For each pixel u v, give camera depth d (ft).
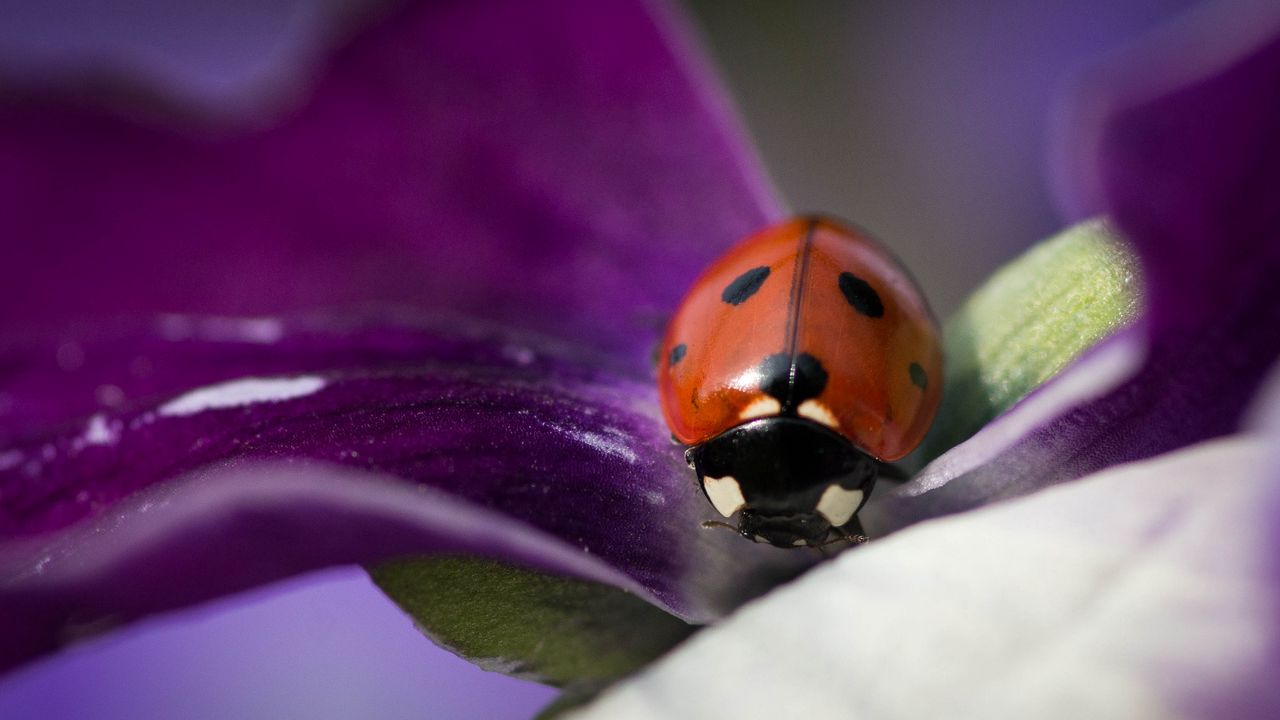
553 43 0.29
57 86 0.28
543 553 0.24
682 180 0.29
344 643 0.32
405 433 0.25
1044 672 0.23
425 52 0.29
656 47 0.29
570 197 0.29
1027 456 0.25
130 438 0.26
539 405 0.26
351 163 0.29
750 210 0.28
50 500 0.25
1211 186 0.24
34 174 0.28
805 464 0.25
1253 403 0.24
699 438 0.26
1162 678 0.23
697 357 0.26
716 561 0.25
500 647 0.25
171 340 0.28
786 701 0.24
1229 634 0.23
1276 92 0.24
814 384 0.25
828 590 0.24
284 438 0.25
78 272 0.28
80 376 0.28
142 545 0.24
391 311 0.28
